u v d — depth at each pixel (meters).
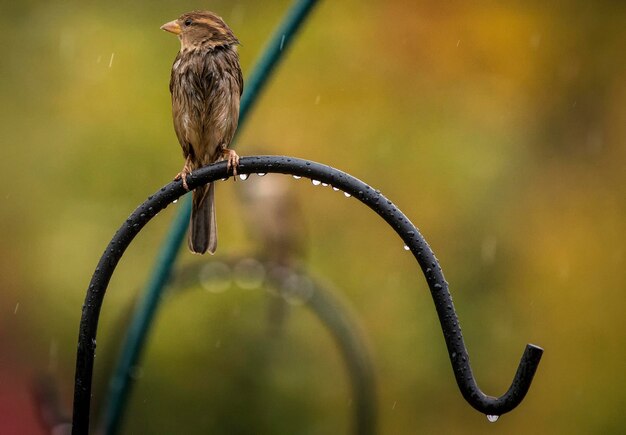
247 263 8.45
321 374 11.22
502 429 12.30
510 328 12.41
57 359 11.75
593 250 12.96
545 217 13.00
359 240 12.26
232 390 10.96
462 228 12.72
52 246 12.25
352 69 13.35
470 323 12.39
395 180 12.80
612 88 13.94
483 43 13.60
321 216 12.27
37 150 12.85
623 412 12.34
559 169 13.51
